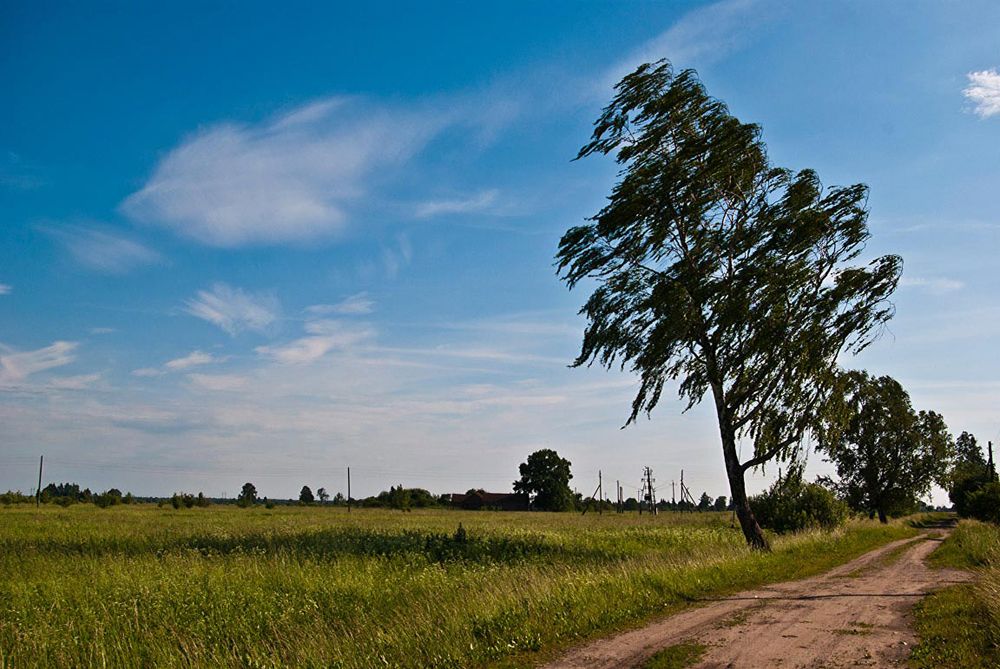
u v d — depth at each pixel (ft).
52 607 40.42
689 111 89.15
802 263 84.89
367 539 91.15
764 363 85.35
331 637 35.47
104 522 150.00
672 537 117.29
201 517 195.72
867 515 244.42
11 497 315.37
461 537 89.25
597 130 92.02
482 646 34.58
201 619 38.65
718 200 88.58
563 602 42.27
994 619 35.09
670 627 39.40
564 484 466.70
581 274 92.17
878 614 42.68
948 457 232.32
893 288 84.64
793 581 59.72
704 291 85.87
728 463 89.66
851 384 89.81
